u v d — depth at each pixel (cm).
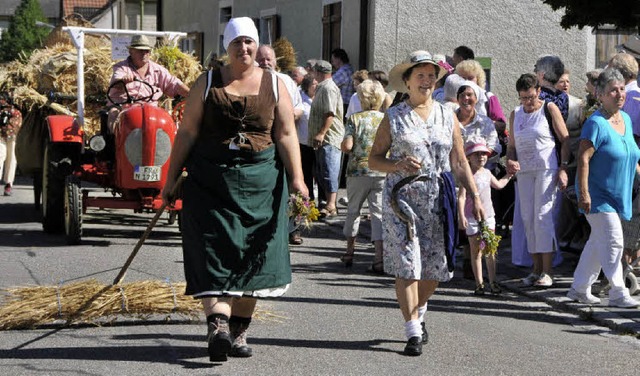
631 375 809
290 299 1068
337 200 1981
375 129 1262
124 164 1391
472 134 1175
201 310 925
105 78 1662
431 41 2208
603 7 1427
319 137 1650
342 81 2134
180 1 3744
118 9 5716
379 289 1148
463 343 898
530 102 1177
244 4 3031
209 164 782
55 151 1466
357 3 2264
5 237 1479
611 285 1057
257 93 791
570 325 996
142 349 834
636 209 1134
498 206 1509
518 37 2233
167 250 1378
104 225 1614
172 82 1476
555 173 1170
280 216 795
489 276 1130
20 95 1675
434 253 853
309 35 2575
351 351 853
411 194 845
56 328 900
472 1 2216
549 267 1168
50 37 1902
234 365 795
